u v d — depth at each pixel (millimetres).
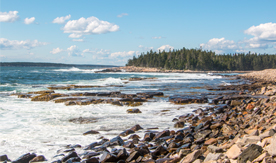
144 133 9320
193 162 5281
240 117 10695
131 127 10383
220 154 5066
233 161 4613
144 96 20312
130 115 13164
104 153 6438
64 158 6441
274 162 3971
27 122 11336
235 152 4844
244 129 8297
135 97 19938
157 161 5785
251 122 8758
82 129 10109
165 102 18031
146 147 7137
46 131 9766
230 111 12773
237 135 6691
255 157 4383
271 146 4383
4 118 12117
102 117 12562
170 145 7191
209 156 5184
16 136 9008
